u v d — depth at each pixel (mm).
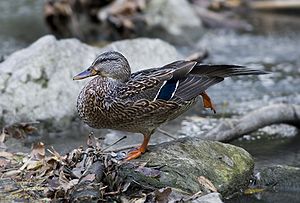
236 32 20656
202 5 22875
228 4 23125
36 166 9336
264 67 16828
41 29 20359
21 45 18406
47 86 12438
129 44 13953
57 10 19500
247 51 18406
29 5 23875
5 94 12133
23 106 12102
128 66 9281
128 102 9023
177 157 9398
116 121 9148
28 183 8953
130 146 10250
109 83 9141
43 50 12812
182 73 9305
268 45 19078
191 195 8719
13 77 12375
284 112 12164
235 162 9695
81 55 13141
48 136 11898
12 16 22156
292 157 11062
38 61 12602
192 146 9680
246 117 11852
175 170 9125
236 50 18531
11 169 9375
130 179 8742
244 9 23125
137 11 20172
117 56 9195
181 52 18406
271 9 23172
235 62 17250
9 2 24266
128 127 9242
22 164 9562
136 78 9242
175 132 12047
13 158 9852
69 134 12039
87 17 19875
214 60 17375
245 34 20422
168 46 14250
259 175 9953
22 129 11680
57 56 12836
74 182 8586
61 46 13070
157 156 9406
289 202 9312
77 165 9039
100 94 9102
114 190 8641
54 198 8484
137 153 9414
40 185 8898
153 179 8898
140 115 9086
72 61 12914
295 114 12250
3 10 23078
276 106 12195
